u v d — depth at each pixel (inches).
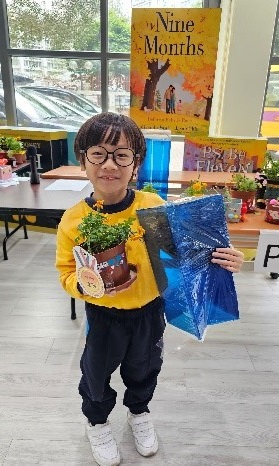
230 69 114.0
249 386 61.8
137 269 36.3
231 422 54.2
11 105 141.8
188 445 50.2
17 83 139.3
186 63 94.1
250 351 71.2
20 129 126.0
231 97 117.2
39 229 131.8
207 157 98.0
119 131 32.1
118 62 132.7
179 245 31.8
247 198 70.4
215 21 89.6
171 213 31.5
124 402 49.4
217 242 34.7
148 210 32.0
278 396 59.7
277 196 71.0
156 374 45.5
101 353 39.9
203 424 53.7
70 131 130.3
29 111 143.8
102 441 47.4
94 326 39.1
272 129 128.0
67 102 140.9
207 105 97.6
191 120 99.3
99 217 32.2
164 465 47.1
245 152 96.0
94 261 28.6
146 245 33.4
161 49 93.6
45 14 126.9
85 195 77.9
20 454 48.3
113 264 30.1
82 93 138.9
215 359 68.5
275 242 57.8
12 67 136.7
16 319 79.8
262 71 113.3
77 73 135.6
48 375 63.0
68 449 49.2
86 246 30.3
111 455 46.5
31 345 71.1
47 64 135.0
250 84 115.1
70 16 126.4
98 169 33.1
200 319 34.4
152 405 57.1
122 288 31.4
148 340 40.7
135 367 43.3
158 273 34.5
